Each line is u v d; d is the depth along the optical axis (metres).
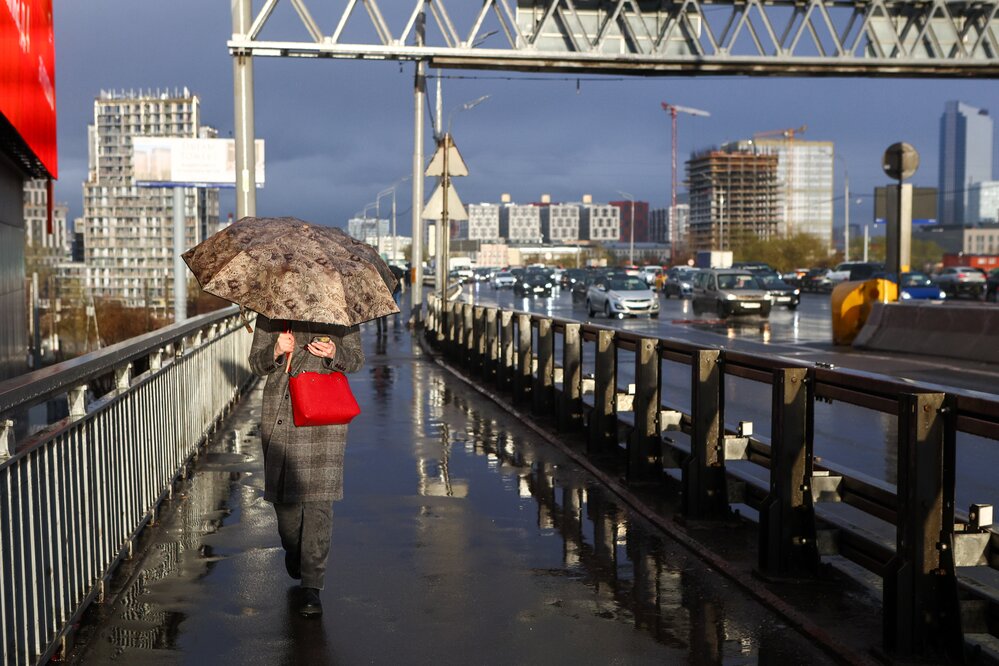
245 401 14.27
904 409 4.64
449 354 21.23
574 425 11.10
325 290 5.14
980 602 4.62
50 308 66.75
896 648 4.57
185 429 9.13
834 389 5.45
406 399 14.53
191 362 9.63
